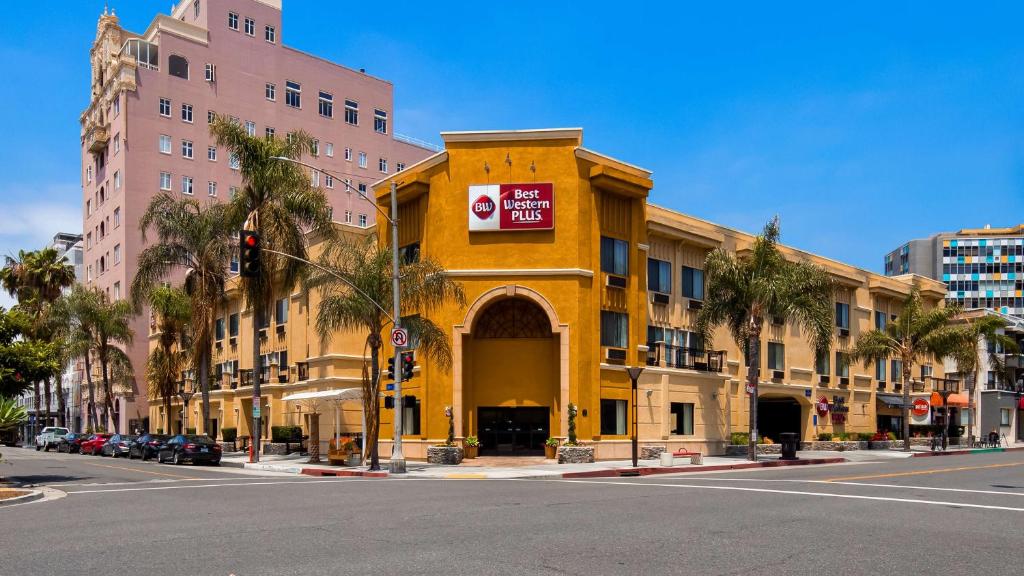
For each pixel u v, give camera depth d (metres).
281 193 36.31
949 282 133.62
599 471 27.00
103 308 56.47
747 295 33.91
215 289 39.47
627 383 35.00
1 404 23.28
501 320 34.47
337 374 39.56
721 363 40.56
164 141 68.94
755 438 33.28
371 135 83.88
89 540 11.25
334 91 81.19
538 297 33.19
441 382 33.25
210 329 39.00
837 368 50.12
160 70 69.31
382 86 85.44
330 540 11.02
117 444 46.47
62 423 69.38
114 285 67.88
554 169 33.75
